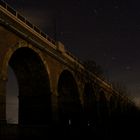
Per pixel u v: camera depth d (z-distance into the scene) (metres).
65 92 42.06
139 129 43.97
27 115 32.78
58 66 36.28
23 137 26.09
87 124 41.38
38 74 32.66
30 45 29.66
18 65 32.38
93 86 44.75
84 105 42.94
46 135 30.19
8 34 26.09
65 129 34.31
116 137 39.78
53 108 32.66
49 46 33.97
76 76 41.31
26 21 29.92
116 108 53.44
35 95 32.84
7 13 25.98
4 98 23.98
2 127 23.17
